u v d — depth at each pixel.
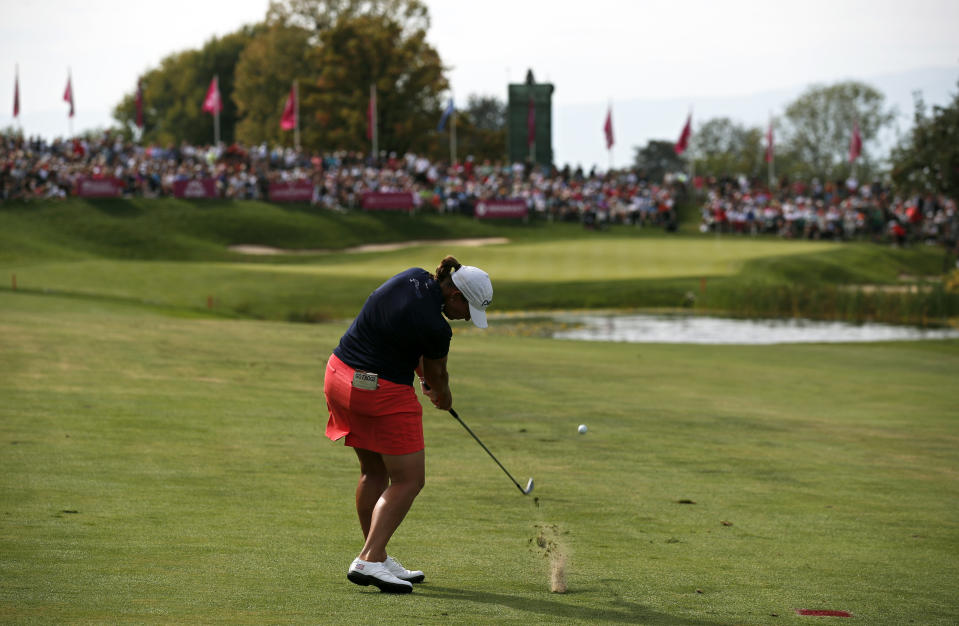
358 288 57.44
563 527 10.45
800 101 156.88
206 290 55.72
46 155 85.06
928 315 52.62
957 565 9.22
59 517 9.74
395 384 7.83
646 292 57.81
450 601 7.27
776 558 9.34
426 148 122.88
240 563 8.27
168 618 6.38
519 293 57.25
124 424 15.49
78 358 22.94
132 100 166.00
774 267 68.12
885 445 16.58
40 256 70.81
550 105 109.50
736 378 25.77
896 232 86.75
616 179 103.81
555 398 20.98
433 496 11.87
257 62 135.12
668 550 9.55
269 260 77.31
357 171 94.12
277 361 24.58
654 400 21.23
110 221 79.62
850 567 9.05
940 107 71.12
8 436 14.03
